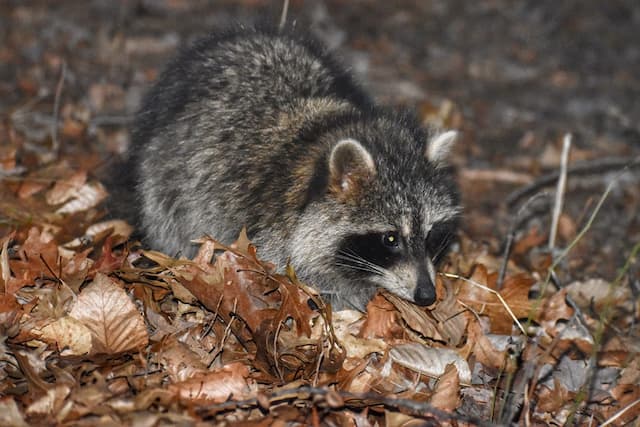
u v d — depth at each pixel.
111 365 7.76
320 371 8.20
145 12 22.19
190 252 10.55
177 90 11.06
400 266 9.42
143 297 8.74
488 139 18.88
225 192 10.01
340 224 9.44
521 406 8.45
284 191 9.62
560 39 27.02
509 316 10.00
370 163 9.23
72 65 17.88
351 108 10.36
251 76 10.51
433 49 24.38
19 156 12.77
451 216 10.01
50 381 7.53
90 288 8.07
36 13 20.78
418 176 9.58
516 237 13.41
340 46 22.69
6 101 15.83
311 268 9.66
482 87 22.44
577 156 17.69
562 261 12.91
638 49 26.77
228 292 8.61
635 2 29.55
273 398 7.16
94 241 9.90
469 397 8.52
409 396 8.16
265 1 24.28
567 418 8.30
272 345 8.38
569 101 22.05
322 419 7.56
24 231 9.90
